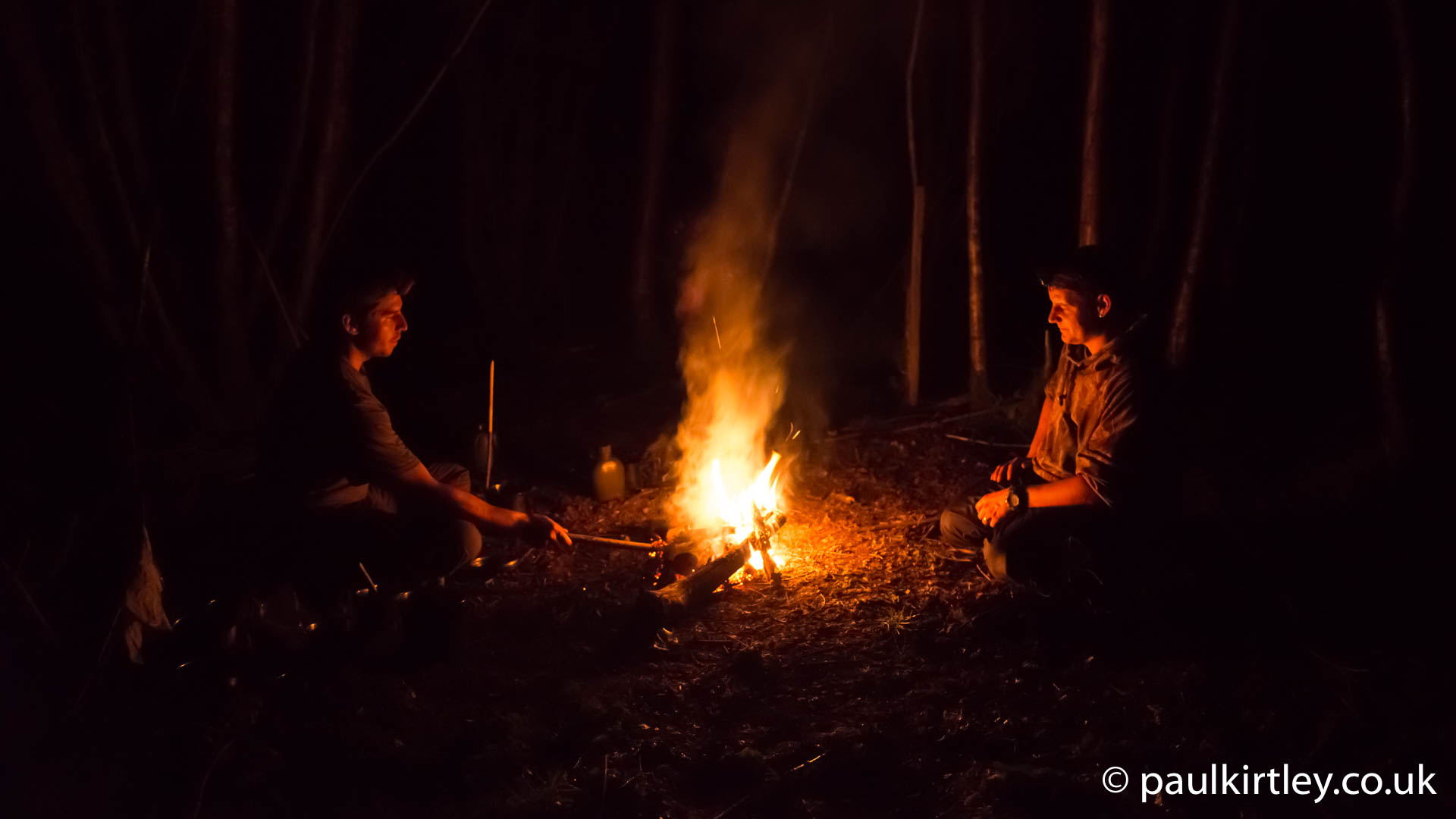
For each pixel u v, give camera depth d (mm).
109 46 5824
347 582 3957
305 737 3240
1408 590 4105
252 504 3949
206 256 6398
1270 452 5426
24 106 5508
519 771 3070
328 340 3842
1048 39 8047
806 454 5887
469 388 7168
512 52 8164
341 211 6434
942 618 4016
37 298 6004
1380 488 4980
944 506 5230
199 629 3805
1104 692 3449
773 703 3465
